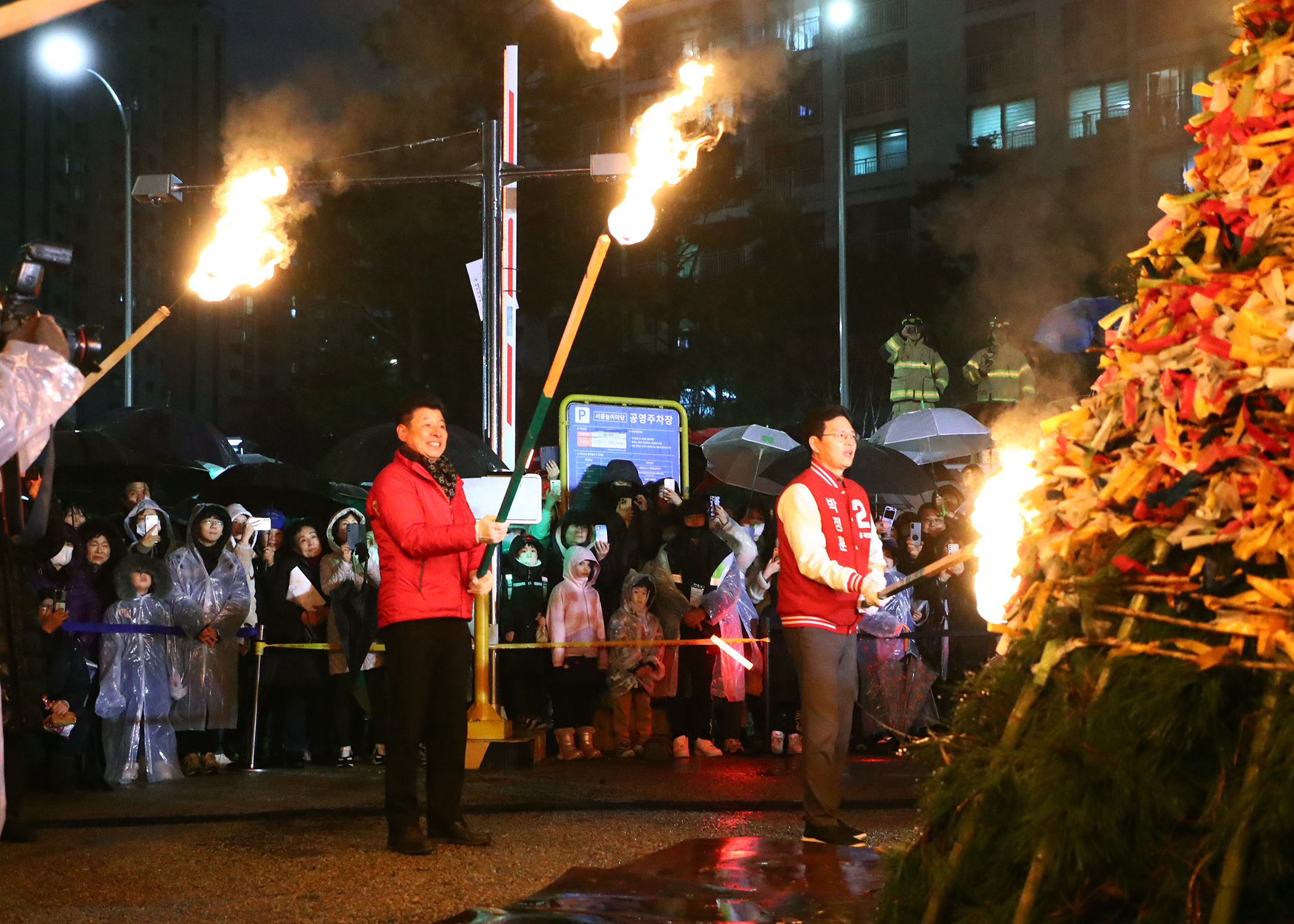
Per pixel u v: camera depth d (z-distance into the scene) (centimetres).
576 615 920
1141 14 3388
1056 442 249
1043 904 212
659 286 2931
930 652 965
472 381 2634
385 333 2681
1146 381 233
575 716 935
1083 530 232
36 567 710
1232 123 246
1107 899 208
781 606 514
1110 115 3406
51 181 6825
